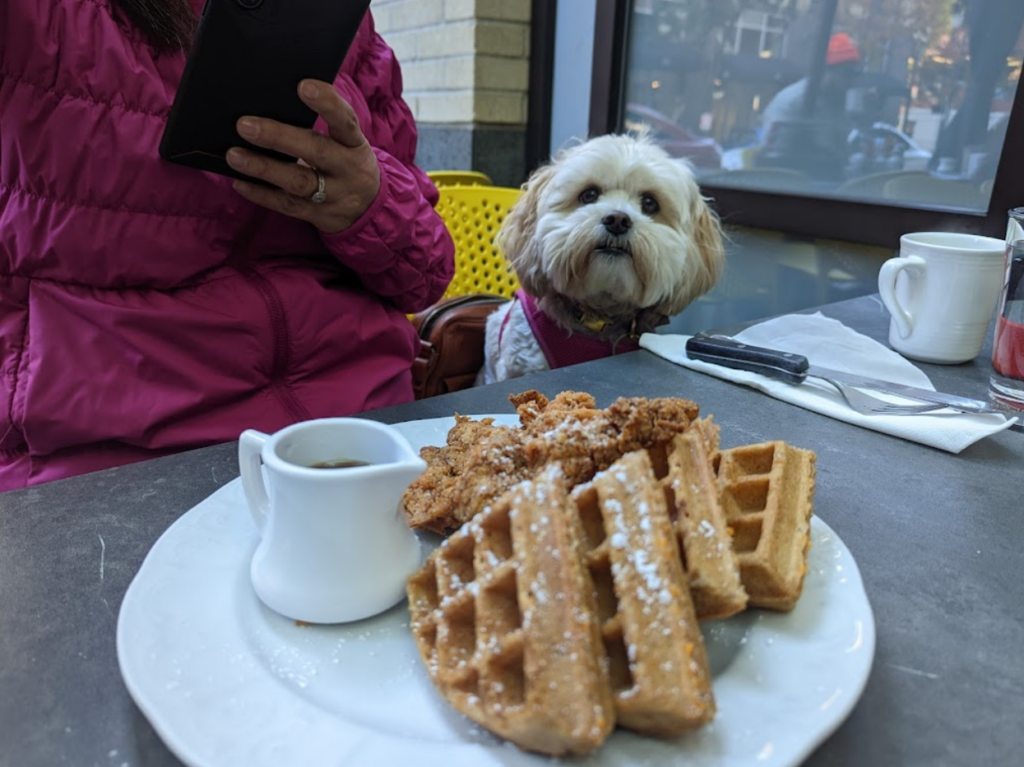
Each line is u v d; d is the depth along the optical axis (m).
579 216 1.74
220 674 0.44
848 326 1.37
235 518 0.61
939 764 0.41
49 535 0.63
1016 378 0.93
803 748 0.38
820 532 0.59
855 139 2.01
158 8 0.89
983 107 1.74
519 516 0.46
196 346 0.95
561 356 1.80
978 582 0.59
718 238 2.00
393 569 0.53
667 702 0.37
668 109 2.47
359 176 0.96
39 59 0.82
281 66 0.77
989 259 1.09
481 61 2.64
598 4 2.47
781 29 2.10
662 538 0.44
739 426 0.90
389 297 1.22
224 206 0.95
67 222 0.87
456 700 0.41
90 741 0.41
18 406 0.88
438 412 0.93
